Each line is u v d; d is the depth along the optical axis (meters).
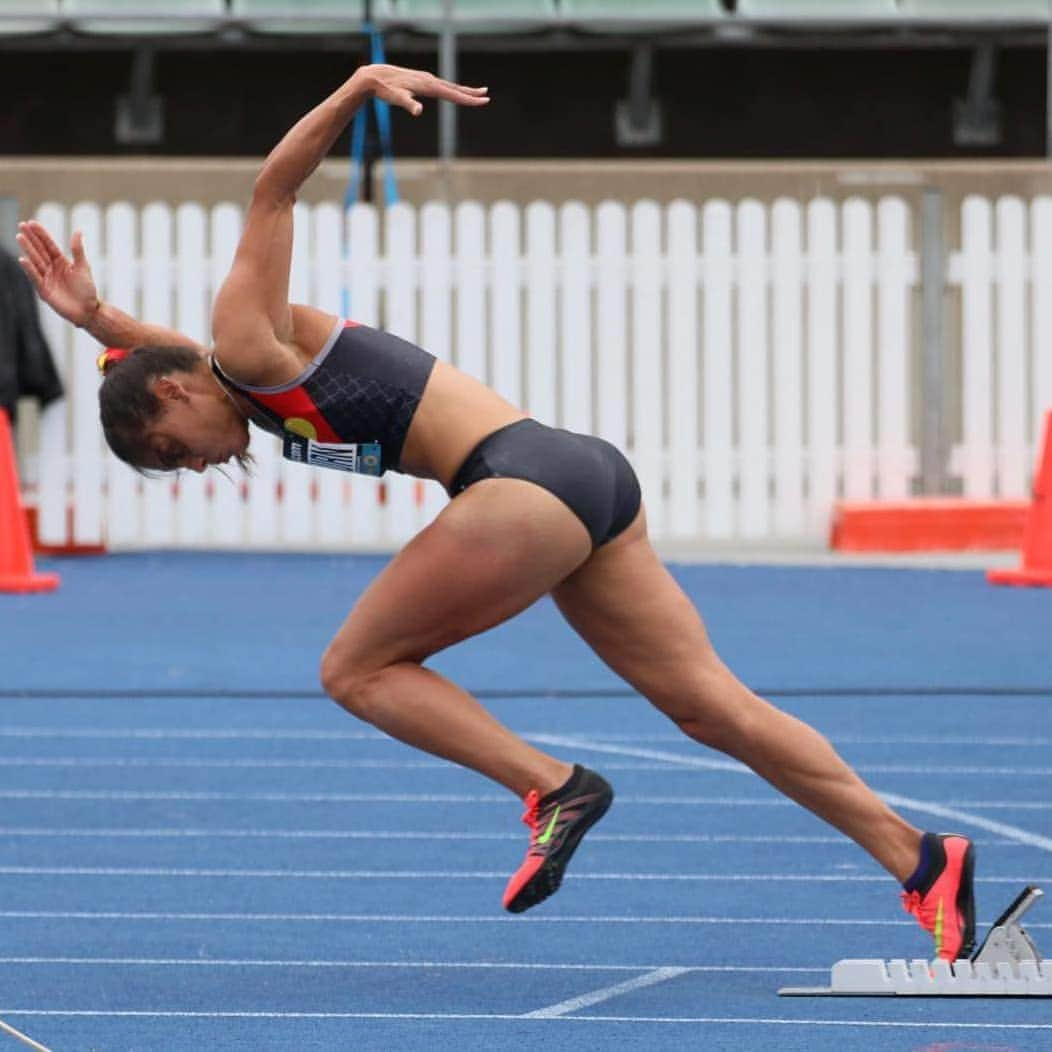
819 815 23.69
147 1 80.25
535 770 22.86
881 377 68.56
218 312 22.03
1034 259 68.19
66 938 26.14
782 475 68.75
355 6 79.25
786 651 48.97
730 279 68.00
